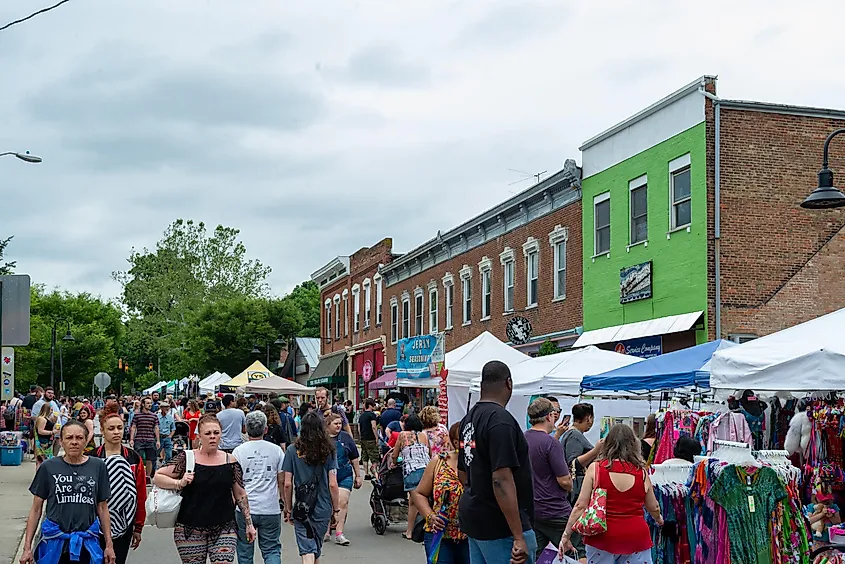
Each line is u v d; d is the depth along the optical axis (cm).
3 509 1761
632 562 802
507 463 639
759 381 1063
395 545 1420
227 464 888
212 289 8450
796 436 1200
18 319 1772
